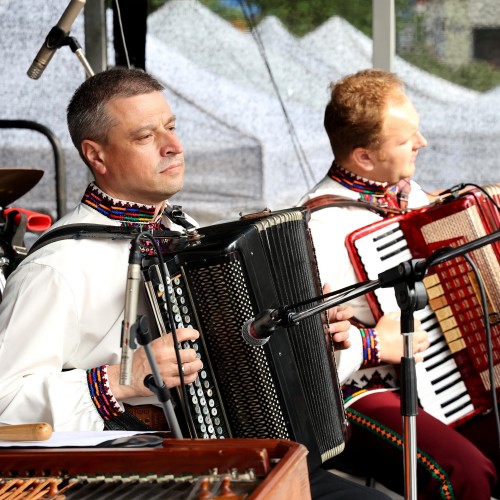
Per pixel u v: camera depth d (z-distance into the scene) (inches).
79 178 525.0
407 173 351.3
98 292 268.2
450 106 503.2
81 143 280.5
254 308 253.0
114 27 510.6
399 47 502.0
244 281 251.6
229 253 249.0
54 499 176.4
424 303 216.2
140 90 276.1
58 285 264.5
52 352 261.6
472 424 335.3
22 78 521.3
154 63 516.7
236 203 525.0
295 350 263.3
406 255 330.0
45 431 199.9
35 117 522.9
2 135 523.2
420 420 322.3
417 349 320.2
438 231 327.0
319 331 273.4
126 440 197.9
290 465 179.3
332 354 281.9
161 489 181.0
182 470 185.0
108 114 273.9
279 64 511.5
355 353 319.0
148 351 195.2
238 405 255.3
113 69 282.7
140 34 512.1
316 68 509.0
